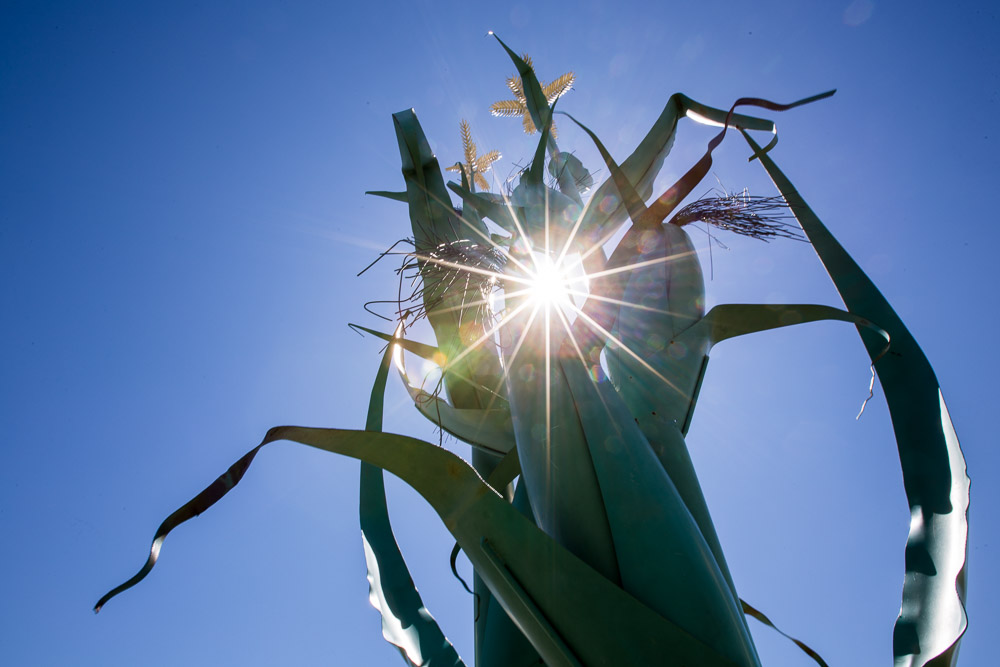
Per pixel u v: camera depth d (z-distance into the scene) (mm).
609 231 5660
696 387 4746
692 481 4418
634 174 5809
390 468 3785
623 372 4828
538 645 3514
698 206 5266
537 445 4137
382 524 4863
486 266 4754
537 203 5527
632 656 3271
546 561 3473
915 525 3836
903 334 4395
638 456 3990
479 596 5234
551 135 6441
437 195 6160
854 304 4660
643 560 3635
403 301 4770
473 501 3658
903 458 4086
